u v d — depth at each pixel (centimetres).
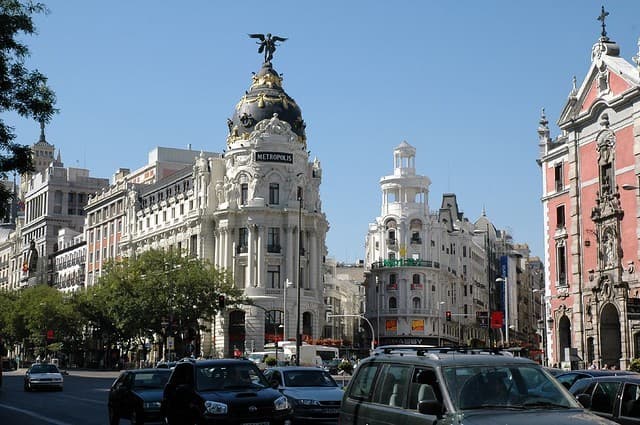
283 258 10731
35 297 12675
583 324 6450
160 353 11069
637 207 5966
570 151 6700
